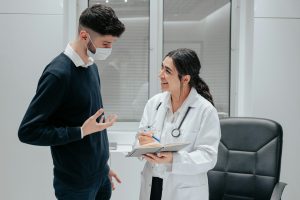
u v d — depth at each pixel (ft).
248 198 6.40
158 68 10.70
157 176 5.62
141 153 4.86
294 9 9.66
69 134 4.49
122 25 4.75
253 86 9.70
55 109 4.59
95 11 4.58
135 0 10.61
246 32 10.29
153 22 10.55
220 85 10.78
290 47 9.71
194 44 10.71
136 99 10.74
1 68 9.45
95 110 5.26
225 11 10.71
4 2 9.34
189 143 5.07
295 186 9.78
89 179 5.07
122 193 9.34
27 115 4.43
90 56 4.90
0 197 9.54
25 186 9.54
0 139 9.48
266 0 9.59
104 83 10.66
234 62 10.69
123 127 10.75
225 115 10.82
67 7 9.98
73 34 10.19
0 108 9.46
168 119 5.89
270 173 6.26
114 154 9.32
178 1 10.65
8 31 9.41
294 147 9.77
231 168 6.60
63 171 4.94
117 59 10.64
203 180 5.60
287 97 9.75
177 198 5.44
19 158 9.52
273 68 9.71
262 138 6.51
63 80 4.54
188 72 5.44
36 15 9.41
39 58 9.48
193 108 5.66
